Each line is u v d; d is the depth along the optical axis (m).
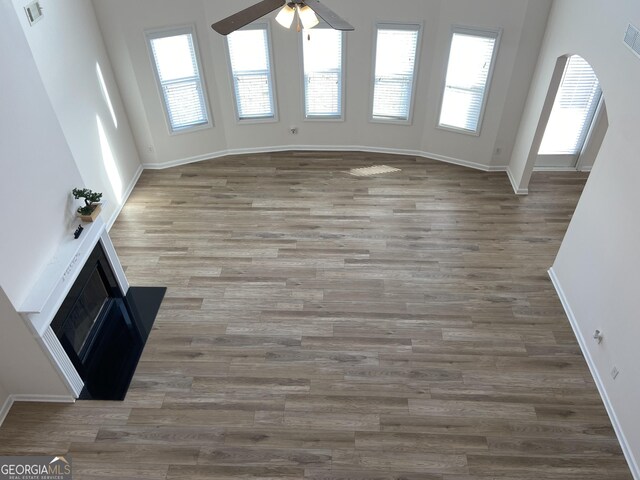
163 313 5.77
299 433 4.68
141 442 4.63
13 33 4.06
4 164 3.99
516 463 4.45
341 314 5.72
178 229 6.92
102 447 4.61
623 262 4.57
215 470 4.43
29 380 4.77
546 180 7.67
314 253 6.50
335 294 5.95
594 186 5.12
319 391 5.00
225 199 7.43
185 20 6.95
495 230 6.83
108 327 5.62
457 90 7.38
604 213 4.91
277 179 7.80
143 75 7.17
